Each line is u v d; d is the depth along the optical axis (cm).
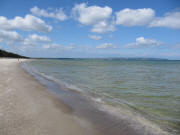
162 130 448
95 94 885
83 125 458
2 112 501
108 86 1148
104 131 429
